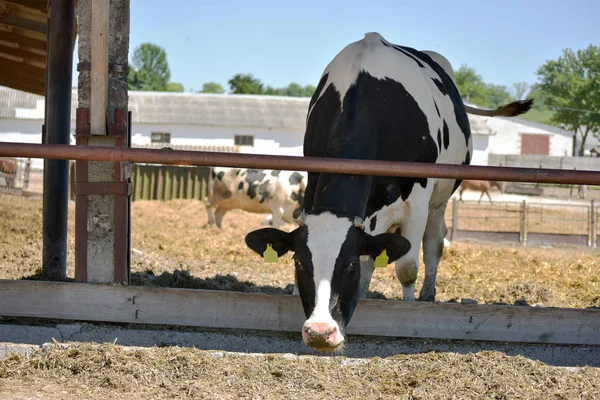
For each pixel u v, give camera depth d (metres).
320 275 4.67
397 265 6.05
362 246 4.96
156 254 11.04
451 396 4.58
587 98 59.34
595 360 5.47
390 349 5.48
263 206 15.55
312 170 5.11
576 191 36.75
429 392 4.64
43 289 5.59
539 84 63.00
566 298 8.34
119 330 5.54
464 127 7.32
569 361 5.46
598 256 13.41
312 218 4.89
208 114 43.91
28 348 5.20
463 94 92.88
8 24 9.52
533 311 5.52
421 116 6.12
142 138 42.72
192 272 9.23
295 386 4.73
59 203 6.89
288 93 144.38
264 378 4.82
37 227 12.52
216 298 5.54
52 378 4.76
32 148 5.16
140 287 5.57
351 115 5.60
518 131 61.69
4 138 42.22
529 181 5.12
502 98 137.25
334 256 4.71
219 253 11.70
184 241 13.11
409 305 5.52
